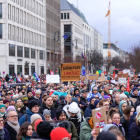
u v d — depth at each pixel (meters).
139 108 6.76
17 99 10.41
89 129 6.36
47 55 76.44
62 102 10.30
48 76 21.75
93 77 27.56
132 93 13.38
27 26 63.31
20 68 59.50
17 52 58.09
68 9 106.81
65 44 105.62
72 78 10.97
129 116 7.67
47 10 76.69
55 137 4.11
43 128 4.66
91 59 99.12
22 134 6.23
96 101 8.66
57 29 85.81
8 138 7.02
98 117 5.80
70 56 94.25
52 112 9.73
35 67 67.62
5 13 53.53
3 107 9.32
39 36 70.69
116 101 10.38
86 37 136.38
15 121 7.32
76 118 7.77
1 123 6.79
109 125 4.65
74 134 6.70
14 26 57.19
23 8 61.16
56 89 18.80
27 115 7.86
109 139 3.38
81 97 11.92
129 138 7.27
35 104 7.91
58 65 74.12
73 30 107.50
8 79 33.12
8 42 54.03
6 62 53.41
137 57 90.38
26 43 62.69
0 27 53.62
